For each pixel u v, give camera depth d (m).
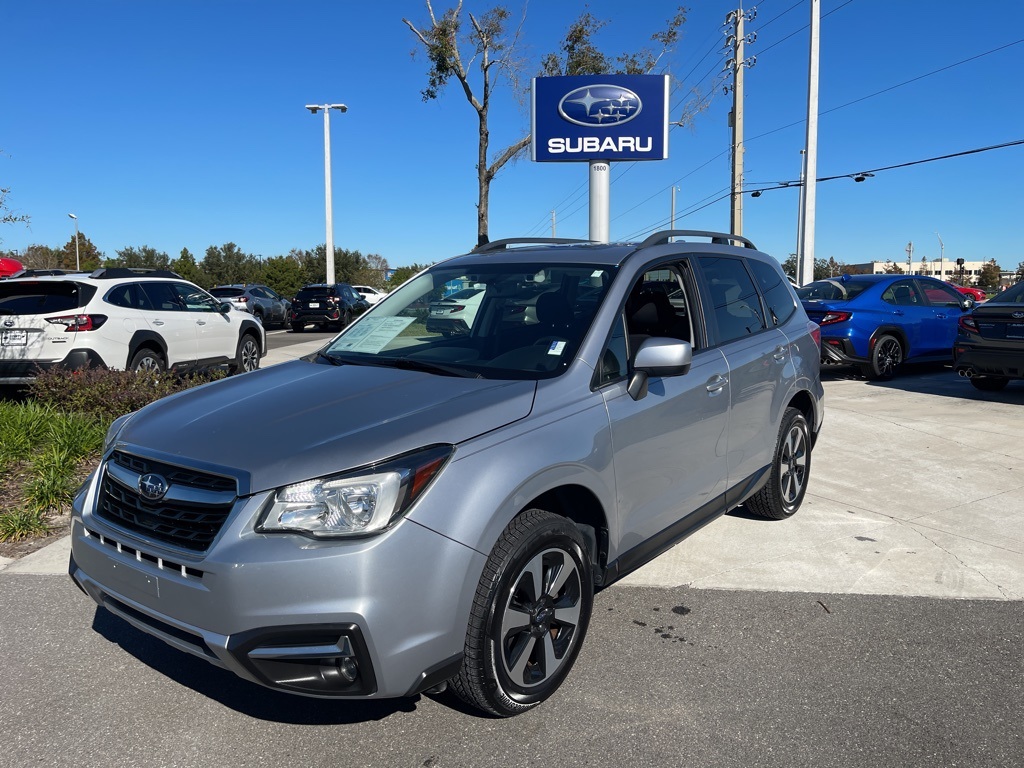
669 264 4.05
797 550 4.62
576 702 3.02
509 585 2.71
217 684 3.19
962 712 2.95
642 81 14.39
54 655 3.42
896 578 4.22
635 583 4.17
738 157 28.36
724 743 2.75
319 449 2.57
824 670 3.25
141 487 2.74
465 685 2.69
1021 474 6.20
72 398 7.30
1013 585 4.12
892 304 11.27
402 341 3.85
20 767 2.64
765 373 4.54
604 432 3.17
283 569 2.38
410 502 2.50
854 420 8.32
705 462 3.95
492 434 2.78
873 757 2.67
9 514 5.03
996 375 9.23
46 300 8.70
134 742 2.79
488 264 4.16
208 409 3.10
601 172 14.71
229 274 84.81
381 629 2.42
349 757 2.69
